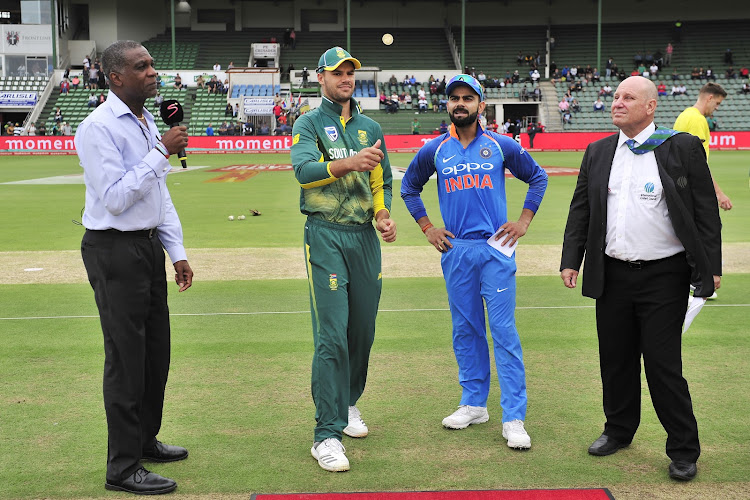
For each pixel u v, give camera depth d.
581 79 42.53
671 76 42.50
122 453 3.29
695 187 3.44
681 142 3.46
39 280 8.10
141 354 3.31
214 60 45.28
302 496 3.21
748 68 43.38
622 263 3.56
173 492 3.29
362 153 3.44
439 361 5.20
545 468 3.51
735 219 12.70
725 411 4.18
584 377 4.82
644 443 3.82
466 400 4.10
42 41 42.75
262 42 46.78
